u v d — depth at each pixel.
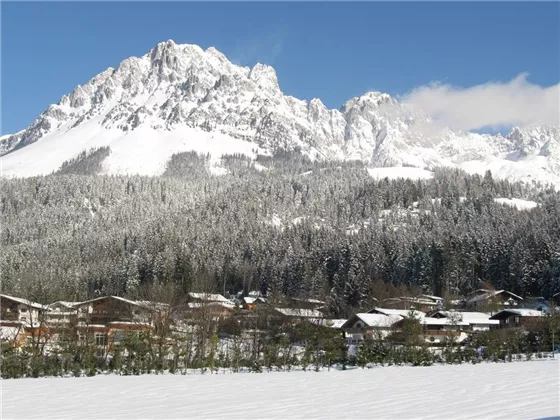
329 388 44.47
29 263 193.75
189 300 112.81
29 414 33.56
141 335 77.19
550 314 94.50
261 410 32.84
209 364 77.12
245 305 133.75
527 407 30.28
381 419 28.25
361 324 108.81
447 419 27.47
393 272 160.75
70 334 81.25
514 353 88.25
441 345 101.12
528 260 145.00
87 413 33.38
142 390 46.09
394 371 62.59
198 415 31.61
